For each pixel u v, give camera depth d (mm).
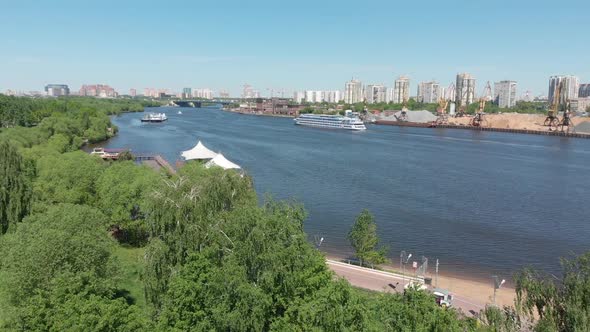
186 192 51375
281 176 144500
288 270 39906
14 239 51812
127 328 35531
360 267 67812
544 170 167625
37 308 35938
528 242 86938
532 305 42406
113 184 77312
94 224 52562
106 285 42438
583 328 36844
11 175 69000
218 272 38688
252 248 39844
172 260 47156
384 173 153750
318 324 35219
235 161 170750
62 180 82000
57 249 43562
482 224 97438
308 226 93625
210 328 37625
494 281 62875
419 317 35094
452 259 77750
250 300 36750
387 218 100312
